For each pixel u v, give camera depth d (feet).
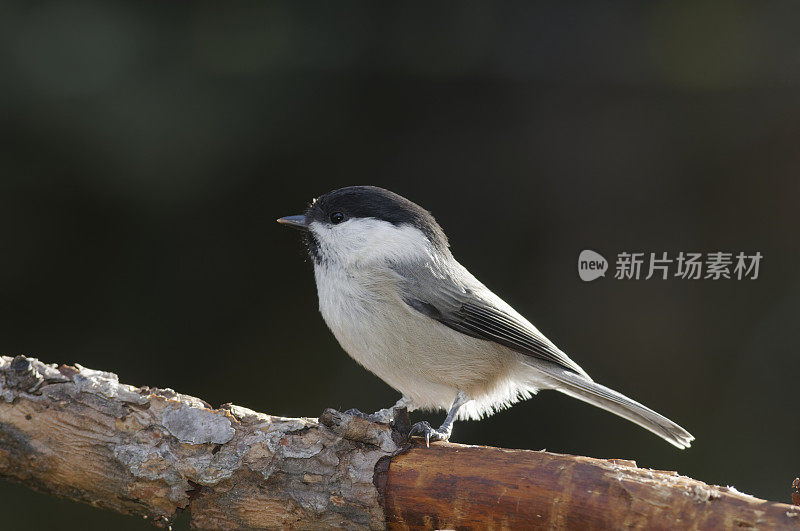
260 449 16.34
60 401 16.55
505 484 15.34
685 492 14.26
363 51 35.12
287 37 33.53
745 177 35.63
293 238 35.22
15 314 32.50
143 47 31.50
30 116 30.42
